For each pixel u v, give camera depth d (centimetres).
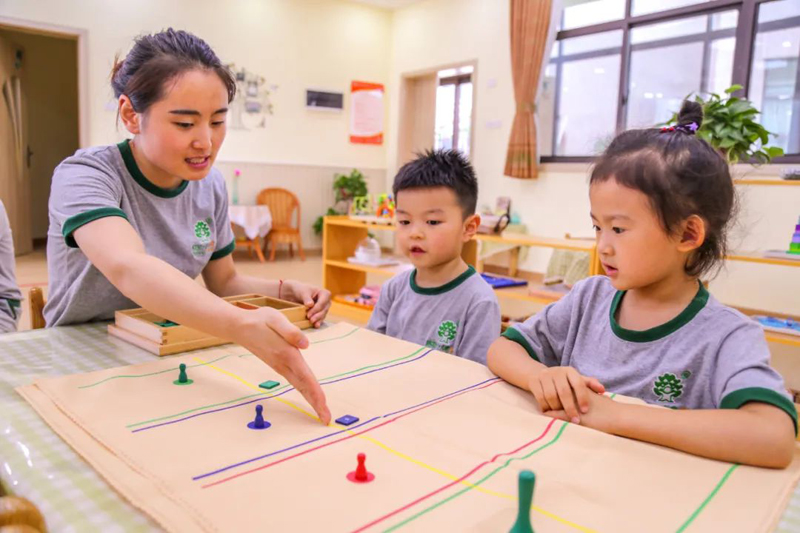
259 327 68
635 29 475
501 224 305
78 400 68
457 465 54
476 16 572
